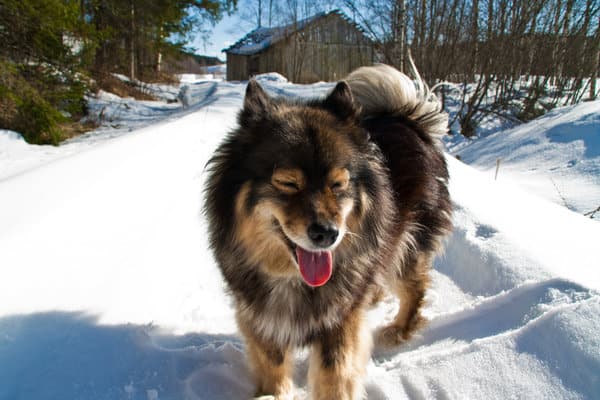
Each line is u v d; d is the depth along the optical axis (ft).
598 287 1.78
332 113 1.89
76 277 2.19
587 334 1.50
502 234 2.63
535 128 7.64
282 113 1.82
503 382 1.49
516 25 10.53
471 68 10.99
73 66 8.08
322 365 1.67
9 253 2.21
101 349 1.76
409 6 11.50
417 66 11.23
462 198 3.33
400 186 2.05
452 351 1.71
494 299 2.02
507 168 6.52
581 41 11.08
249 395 1.70
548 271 2.04
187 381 1.66
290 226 1.54
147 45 15.94
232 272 1.74
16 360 1.62
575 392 1.36
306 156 1.60
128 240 2.69
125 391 1.58
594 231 2.64
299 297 1.70
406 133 2.22
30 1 6.97
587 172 5.52
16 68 7.00
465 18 11.09
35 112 6.83
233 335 2.07
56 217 2.71
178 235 2.93
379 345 2.09
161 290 2.31
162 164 4.27
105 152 4.39
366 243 1.74
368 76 2.44
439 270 2.77
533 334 1.63
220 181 1.76
